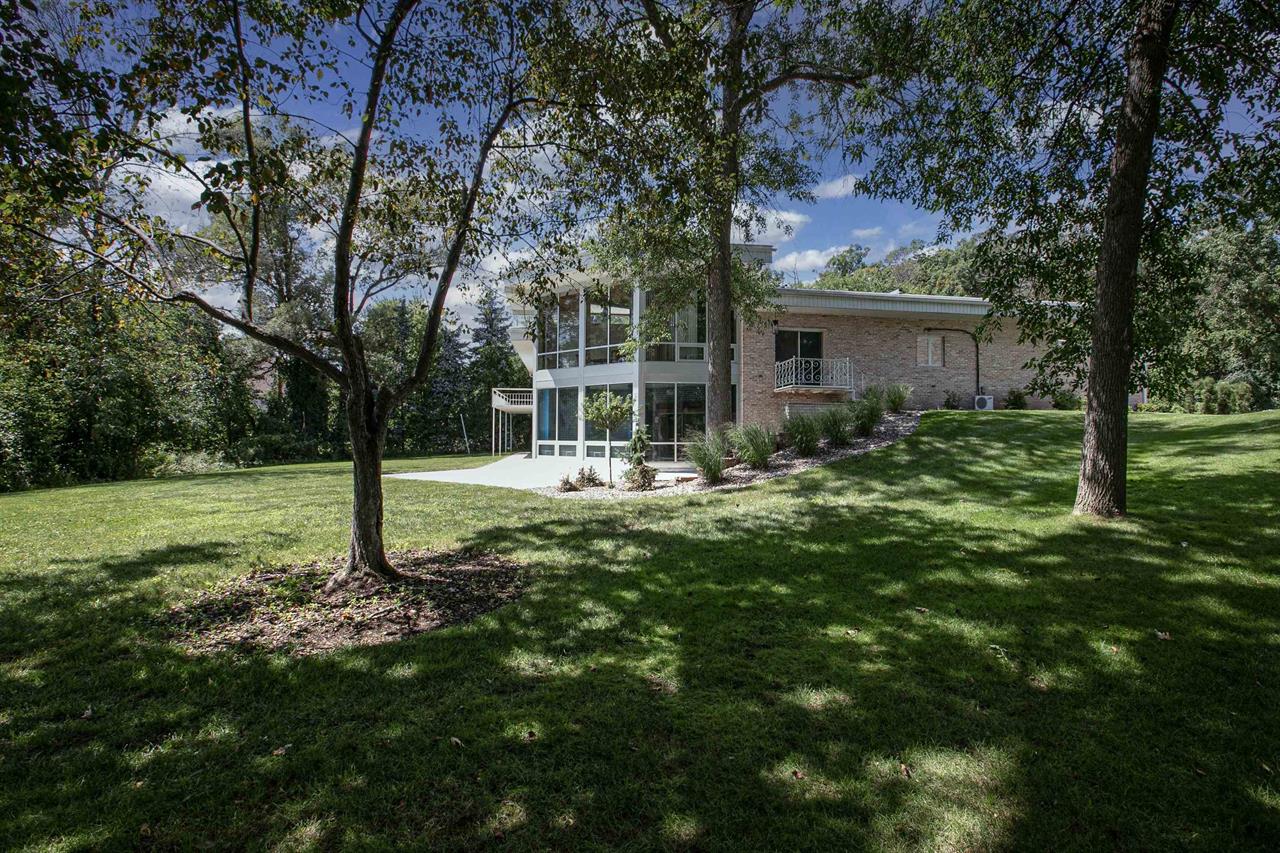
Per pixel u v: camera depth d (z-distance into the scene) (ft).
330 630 14.93
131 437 64.85
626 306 59.26
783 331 59.41
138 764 9.32
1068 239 27.81
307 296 79.15
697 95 17.83
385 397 18.69
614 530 26.22
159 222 17.40
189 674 12.45
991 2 21.68
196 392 77.05
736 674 12.07
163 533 27.07
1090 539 19.85
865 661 12.52
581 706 10.89
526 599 16.98
